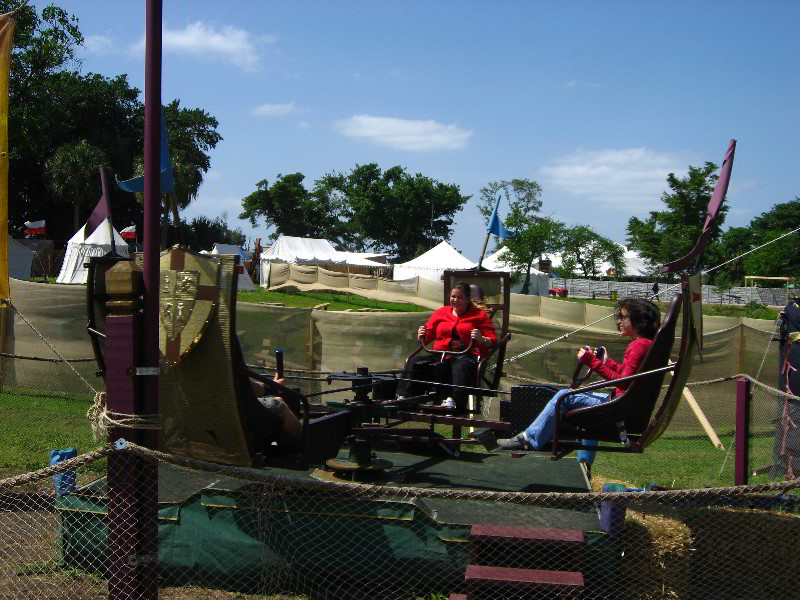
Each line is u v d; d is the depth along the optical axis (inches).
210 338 167.5
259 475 153.5
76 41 1203.9
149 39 157.0
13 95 1248.8
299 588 193.0
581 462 253.4
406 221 3410.4
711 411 404.2
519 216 1873.8
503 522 188.9
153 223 160.6
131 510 158.9
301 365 412.8
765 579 196.1
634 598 186.5
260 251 1745.8
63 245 1754.4
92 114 1895.9
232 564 196.1
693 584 195.0
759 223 3043.8
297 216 3425.2
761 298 1708.9
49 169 1739.7
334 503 192.1
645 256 1941.4
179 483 209.8
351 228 3420.3
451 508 195.9
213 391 169.6
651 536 189.2
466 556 186.1
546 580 169.8
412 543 188.7
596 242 2474.2
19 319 427.5
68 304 423.5
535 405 248.7
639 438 206.8
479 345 261.0
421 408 243.1
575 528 185.9
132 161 1893.5
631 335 222.7
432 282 1093.8
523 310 590.9
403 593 188.2
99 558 198.7
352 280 1221.1
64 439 321.1
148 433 162.2
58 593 184.4
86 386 421.4
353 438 217.3
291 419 195.0
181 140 2106.3
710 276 2143.2
